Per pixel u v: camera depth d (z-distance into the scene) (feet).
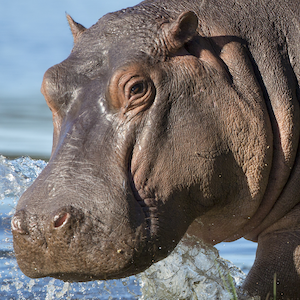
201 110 59.47
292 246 63.98
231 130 60.95
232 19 66.54
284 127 63.98
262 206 65.87
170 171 57.52
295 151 64.90
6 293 72.23
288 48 67.36
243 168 62.39
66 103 57.41
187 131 58.44
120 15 62.44
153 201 56.49
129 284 77.97
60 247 51.80
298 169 65.16
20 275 77.77
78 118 56.18
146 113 57.16
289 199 65.41
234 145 61.36
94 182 53.47
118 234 53.06
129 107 56.44
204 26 65.21
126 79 56.24
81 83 57.57
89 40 60.95
